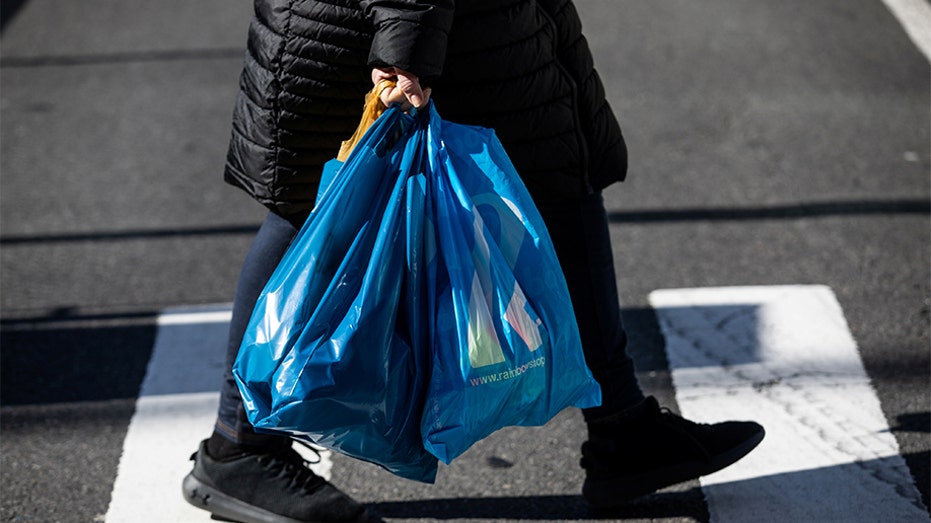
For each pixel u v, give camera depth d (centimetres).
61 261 1279
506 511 833
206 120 1680
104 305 1180
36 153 1587
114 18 2175
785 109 1650
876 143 1523
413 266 639
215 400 1000
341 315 634
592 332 769
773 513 809
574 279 760
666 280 1191
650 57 1888
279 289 636
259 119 689
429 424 639
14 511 856
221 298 1188
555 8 698
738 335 1071
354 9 648
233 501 801
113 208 1413
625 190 1419
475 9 661
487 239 648
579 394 694
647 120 1631
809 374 999
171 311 1162
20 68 1920
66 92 1806
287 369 622
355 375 625
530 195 717
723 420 930
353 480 879
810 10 2102
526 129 698
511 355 643
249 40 698
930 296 1134
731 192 1398
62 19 2181
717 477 856
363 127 649
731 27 2023
